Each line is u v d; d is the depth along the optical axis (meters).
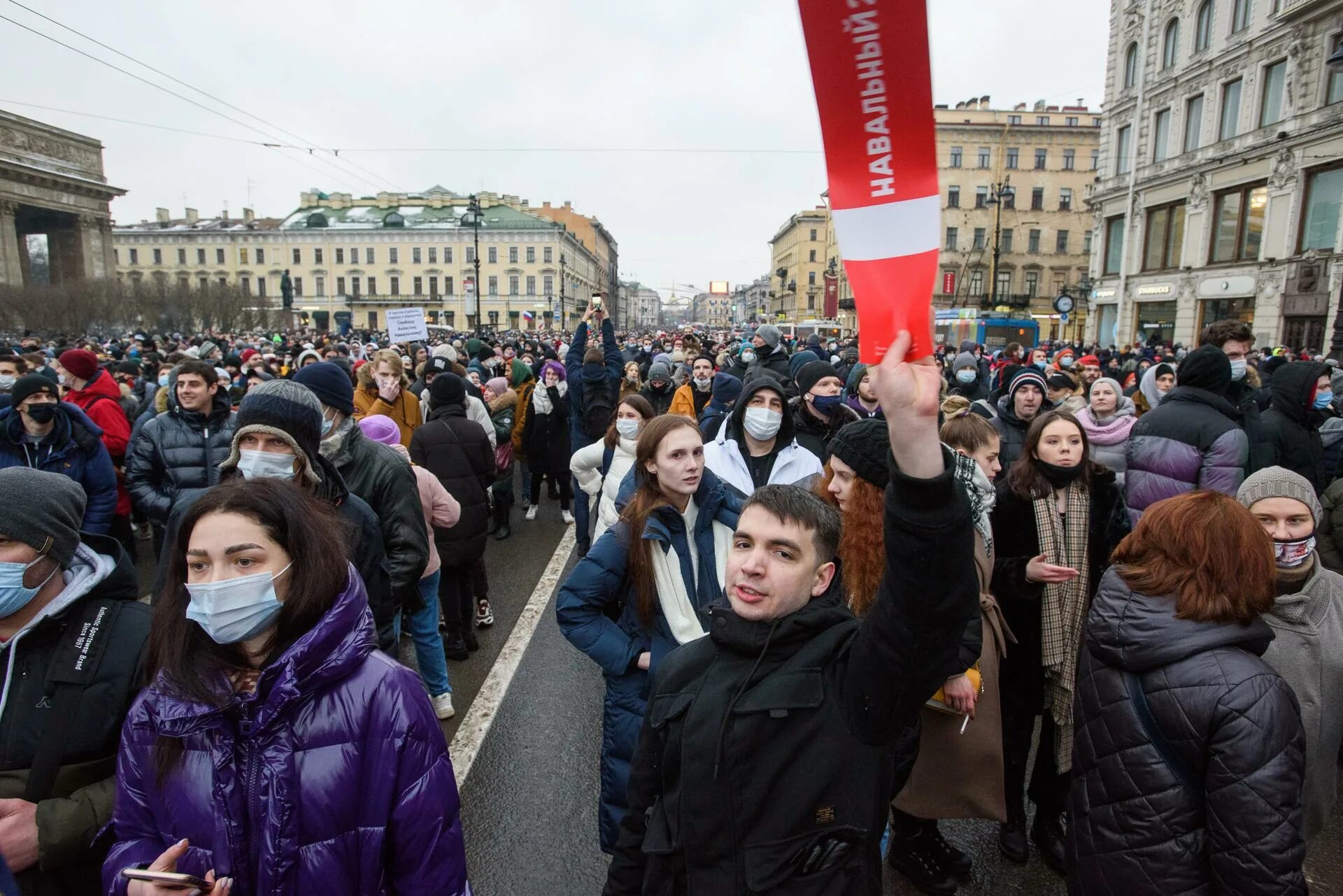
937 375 1.11
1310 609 2.27
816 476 3.50
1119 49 33.06
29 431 4.18
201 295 47.62
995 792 2.53
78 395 5.90
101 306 42.00
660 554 2.45
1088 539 2.89
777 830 1.38
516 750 3.76
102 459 4.36
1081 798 1.91
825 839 1.37
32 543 1.60
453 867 1.55
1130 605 1.84
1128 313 32.16
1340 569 3.50
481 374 10.26
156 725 1.43
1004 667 3.00
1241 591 1.71
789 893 1.36
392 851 1.52
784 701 1.39
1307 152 23.27
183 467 4.18
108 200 60.00
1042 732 2.96
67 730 1.63
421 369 8.26
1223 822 1.60
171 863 1.33
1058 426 2.87
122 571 1.80
